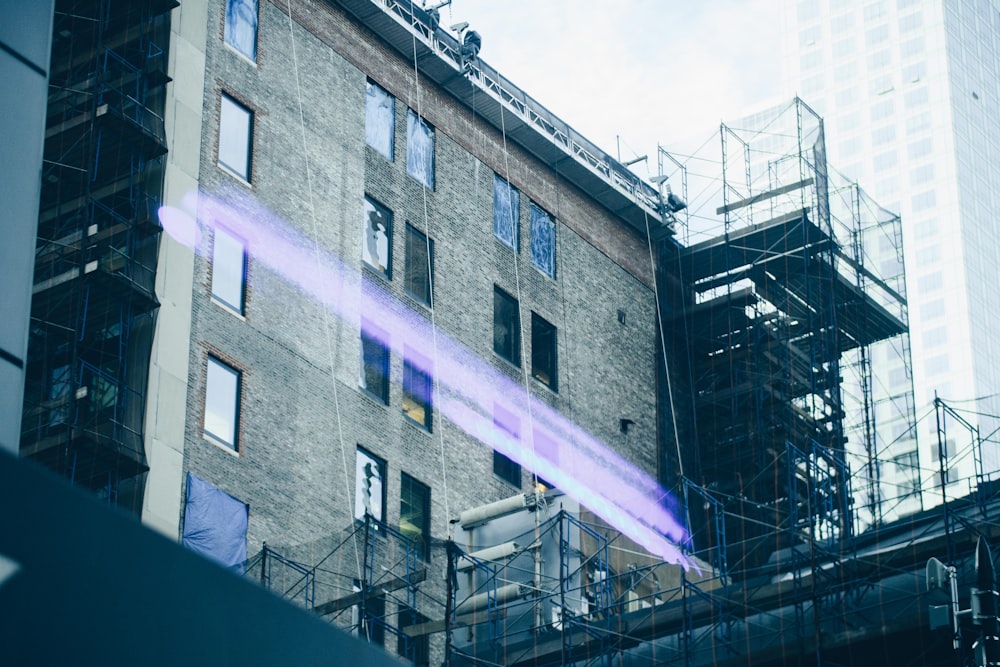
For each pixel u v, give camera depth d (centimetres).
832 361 7094
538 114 6725
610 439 6506
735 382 7081
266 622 1458
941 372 14488
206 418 4778
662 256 7256
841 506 5850
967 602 4006
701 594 4625
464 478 5691
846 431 8169
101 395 4569
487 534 5322
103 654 1288
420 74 6212
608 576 5016
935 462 13650
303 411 5131
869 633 4231
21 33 2009
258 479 4869
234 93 5284
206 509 4653
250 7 5484
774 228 7162
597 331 6681
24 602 1233
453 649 4941
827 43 16638
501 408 6012
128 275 4647
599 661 4866
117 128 4728
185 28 5141
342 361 5366
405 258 5822
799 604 4447
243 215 5153
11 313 1914
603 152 7044
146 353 4628
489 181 6397
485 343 6059
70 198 4809
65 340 4612
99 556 1297
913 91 15900
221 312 4950
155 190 4844
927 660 4209
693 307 7119
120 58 4888
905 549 4394
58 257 4666
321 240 5447
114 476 4444
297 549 4912
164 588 1352
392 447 5438
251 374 4984
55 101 4875
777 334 7056
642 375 6844
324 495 5088
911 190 15462
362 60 5928
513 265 6353
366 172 5762
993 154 16188
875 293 7812
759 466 6838
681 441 6906
